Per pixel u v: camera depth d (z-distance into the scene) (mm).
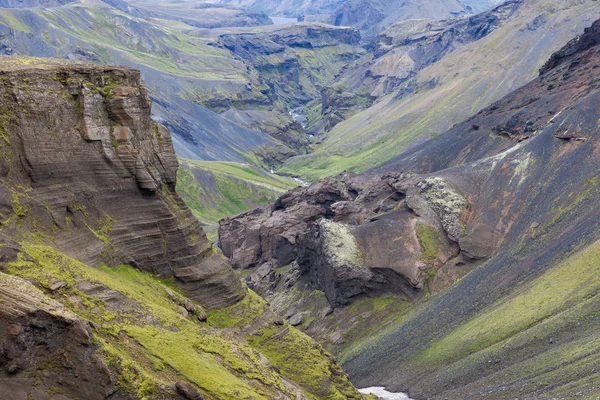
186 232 90125
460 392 96125
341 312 150875
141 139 87688
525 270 126375
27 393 49219
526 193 154000
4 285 52062
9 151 71875
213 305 89500
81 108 80688
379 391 110125
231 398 61312
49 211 73312
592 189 137625
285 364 86438
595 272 107062
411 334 127625
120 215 82875
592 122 158000
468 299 128625
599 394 70438
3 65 76625
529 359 94938
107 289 68438
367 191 187750
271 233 195375
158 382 57219
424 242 152750
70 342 52438
